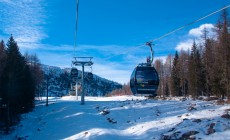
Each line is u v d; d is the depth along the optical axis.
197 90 69.00
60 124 39.12
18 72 54.66
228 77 50.03
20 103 56.31
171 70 90.94
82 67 52.34
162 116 35.47
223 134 24.11
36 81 77.94
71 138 31.30
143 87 29.31
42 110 57.75
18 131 44.53
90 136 30.34
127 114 38.69
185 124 28.88
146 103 43.84
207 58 61.94
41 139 34.88
